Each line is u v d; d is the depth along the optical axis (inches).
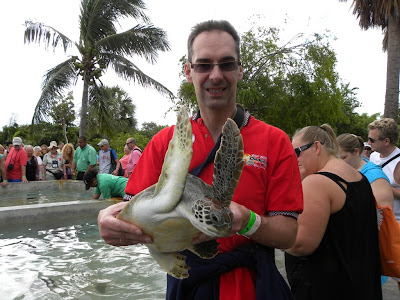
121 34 427.5
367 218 65.1
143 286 112.8
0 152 358.9
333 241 62.6
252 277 51.9
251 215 45.3
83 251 150.4
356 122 894.4
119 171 311.3
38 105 420.2
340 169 68.2
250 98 426.9
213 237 44.0
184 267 52.1
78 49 443.2
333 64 459.8
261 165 51.1
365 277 62.5
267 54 450.0
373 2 345.7
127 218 48.5
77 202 205.2
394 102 341.1
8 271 124.8
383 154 121.1
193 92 456.4
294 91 460.1
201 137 54.9
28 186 326.3
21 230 179.6
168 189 44.3
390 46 340.5
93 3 427.2
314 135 73.3
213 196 44.9
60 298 102.8
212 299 51.2
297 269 66.8
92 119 671.1
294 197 50.5
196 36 52.9
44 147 450.0
